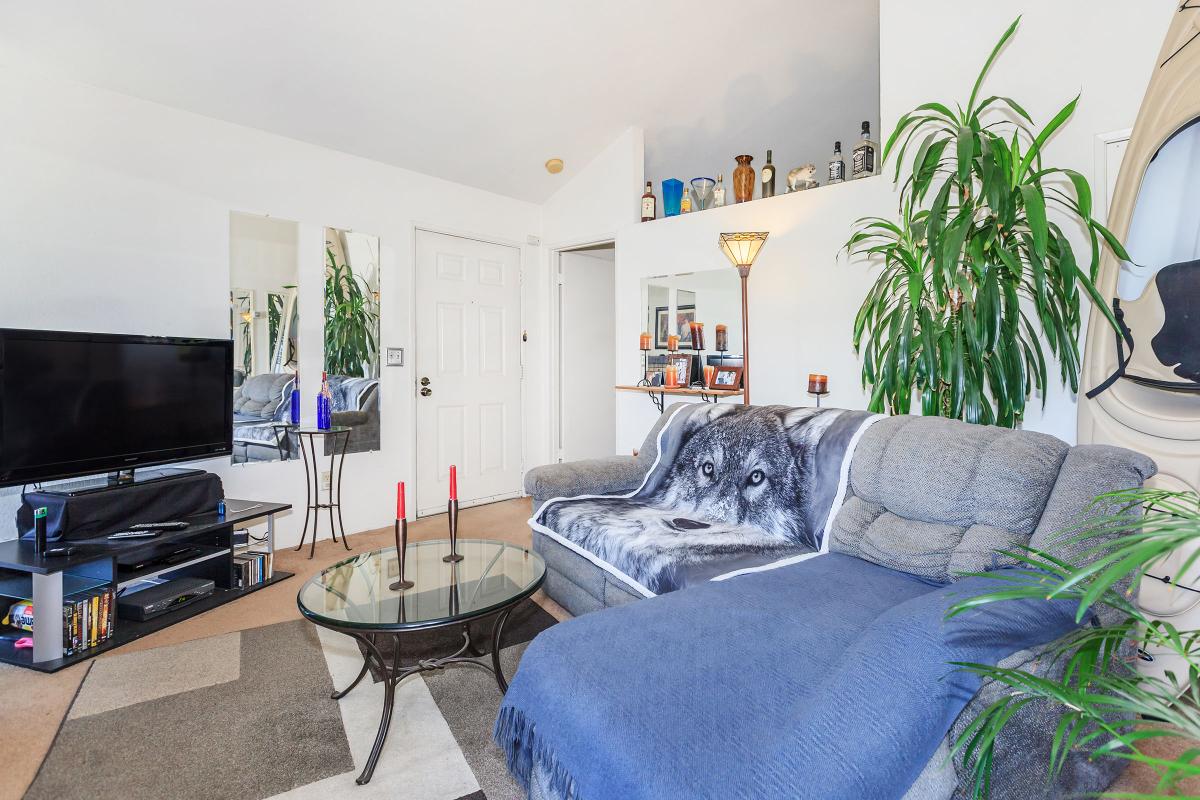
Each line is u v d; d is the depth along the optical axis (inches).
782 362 128.6
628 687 42.3
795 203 125.7
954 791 39.0
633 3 115.6
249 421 124.6
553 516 99.0
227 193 120.7
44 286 98.0
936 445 67.4
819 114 152.2
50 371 87.5
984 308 75.9
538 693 45.5
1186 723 27.5
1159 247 75.1
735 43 128.7
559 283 188.9
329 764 60.2
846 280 118.6
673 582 71.7
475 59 122.6
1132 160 77.0
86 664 80.0
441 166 154.7
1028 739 41.7
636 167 159.0
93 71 100.7
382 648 86.0
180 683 75.5
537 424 187.9
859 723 34.0
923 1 105.3
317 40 109.1
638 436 158.2
